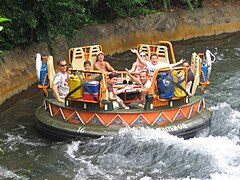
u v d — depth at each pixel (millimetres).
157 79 9102
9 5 12031
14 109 11258
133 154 8672
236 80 13211
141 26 17516
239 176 7945
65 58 14172
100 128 9023
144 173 8180
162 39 17984
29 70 12672
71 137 9047
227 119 10352
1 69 11664
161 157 8570
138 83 10039
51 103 9594
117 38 16547
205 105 10414
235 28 20094
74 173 8180
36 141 9375
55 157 8703
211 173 8062
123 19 17109
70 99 9188
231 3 20781
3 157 8742
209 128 9680
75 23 14875
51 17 13000
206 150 8703
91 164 8461
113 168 8336
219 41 18844
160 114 9172
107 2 16312
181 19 18891
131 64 15281
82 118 9172
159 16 18172
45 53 13422
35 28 12594
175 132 9070
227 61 15297
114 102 9328
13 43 12508
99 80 9000
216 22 19734
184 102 9430
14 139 9477
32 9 12555
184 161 8445
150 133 8953
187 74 9891
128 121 9070
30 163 8523
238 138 9414
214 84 12883
